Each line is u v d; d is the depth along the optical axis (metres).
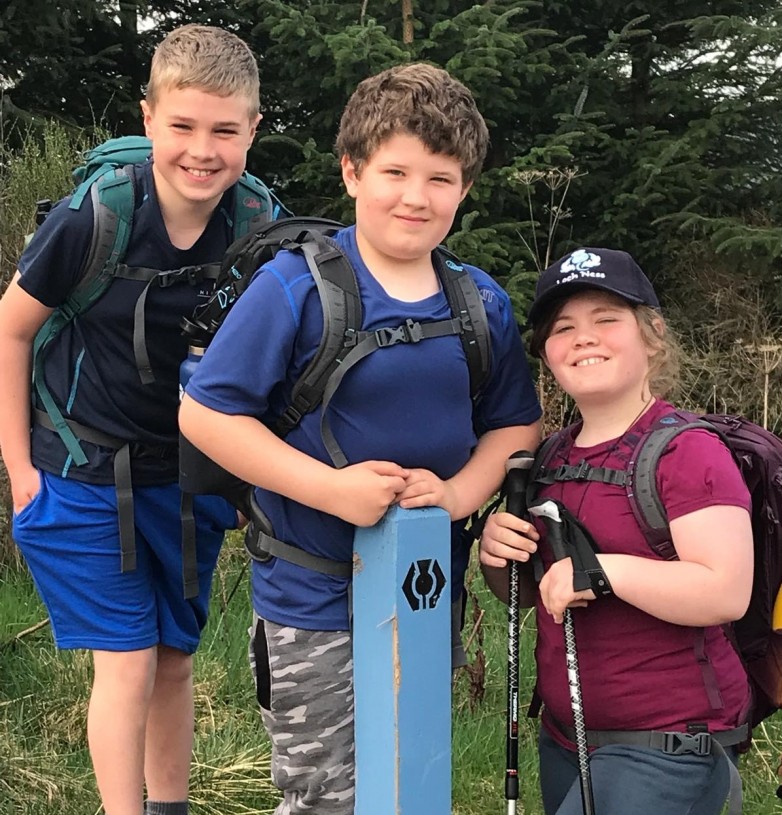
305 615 1.81
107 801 2.34
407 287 1.80
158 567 2.49
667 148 6.75
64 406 2.34
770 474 1.94
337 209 6.98
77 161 5.02
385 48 6.16
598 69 7.01
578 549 1.82
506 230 6.94
